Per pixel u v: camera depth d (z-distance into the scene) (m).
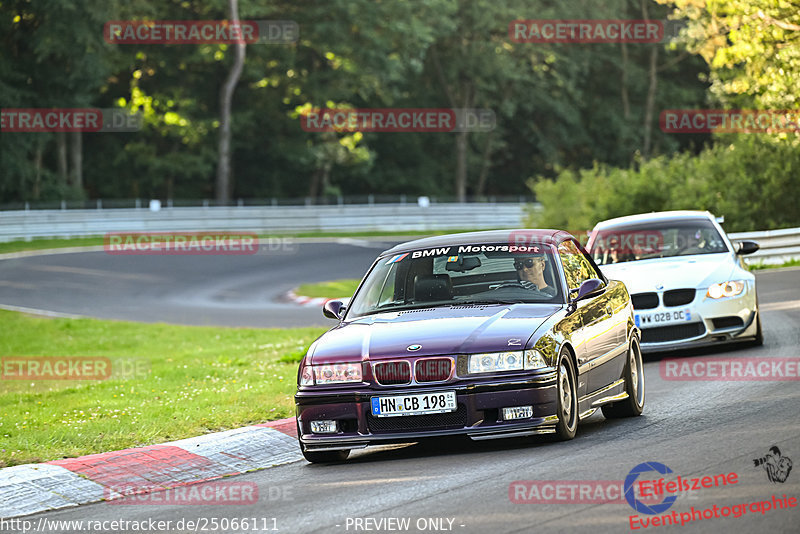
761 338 45.94
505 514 20.17
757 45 86.88
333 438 27.25
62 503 26.00
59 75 177.00
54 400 43.84
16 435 34.47
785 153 100.12
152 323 83.50
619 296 33.53
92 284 111.50
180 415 35.72
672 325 44.72
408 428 26.73
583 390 29.00
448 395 26.39
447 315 28.61
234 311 90.81
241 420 34.44
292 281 113.62
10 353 69.56
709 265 45.94
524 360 26.52
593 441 27.42
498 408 26.41
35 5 167.25
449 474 24.61
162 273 120.69
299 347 58.06
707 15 89.00
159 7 198.88
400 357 26.81
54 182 184.38
